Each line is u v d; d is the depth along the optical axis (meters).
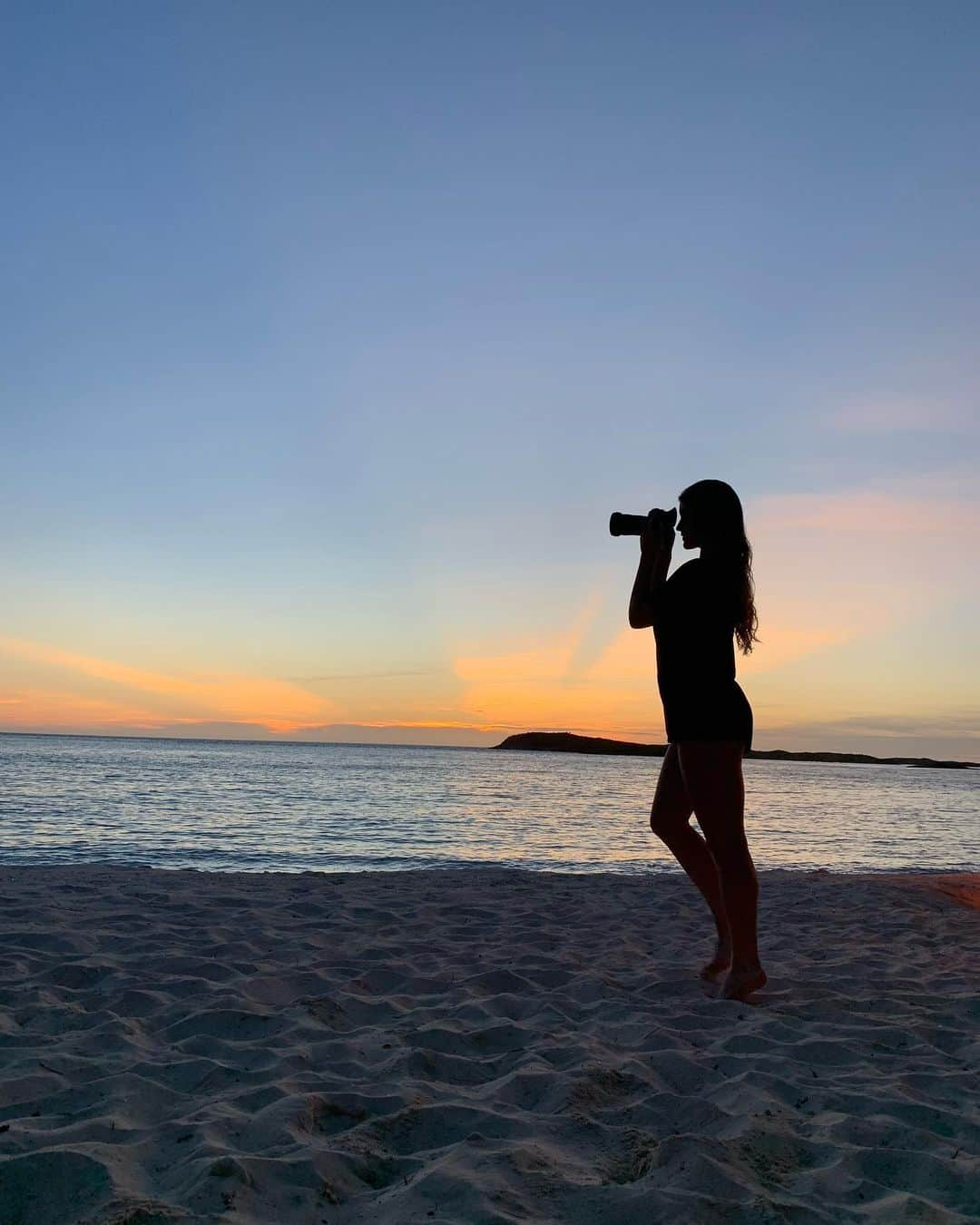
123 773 40.00
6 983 3.69
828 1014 3.58
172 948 4.44
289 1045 2.97
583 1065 2.72
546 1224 1.78
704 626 3.56
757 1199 1.89
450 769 68.12
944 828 21.94
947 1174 2.05
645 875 9.96
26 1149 2.08
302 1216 1.82
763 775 91.56
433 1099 2.48
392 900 6.39
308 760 84.50
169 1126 2.22
